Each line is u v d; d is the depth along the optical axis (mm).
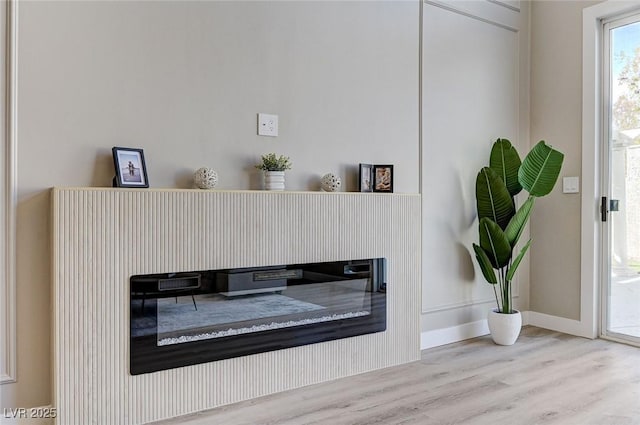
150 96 2238
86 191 1922
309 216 2508
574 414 2158
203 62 2377
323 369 2578
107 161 2135
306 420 2105
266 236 2371
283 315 2451
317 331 2541
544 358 2953
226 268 2256
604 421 2090
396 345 2844
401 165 3088
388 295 2809
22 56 1957
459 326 3375
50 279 2008
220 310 2266
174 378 2146
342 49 2838
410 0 3121
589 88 3395
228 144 2449
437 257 3262
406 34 3105
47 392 2027
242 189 2490
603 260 3402
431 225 3230
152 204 2066
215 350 2242
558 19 3596
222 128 2430
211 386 2240
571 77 3514
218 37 2418
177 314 2154
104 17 2129
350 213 2654
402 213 2867
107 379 1983
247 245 2314
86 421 1941
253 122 2521
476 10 3441
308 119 2709
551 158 3152
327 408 2232
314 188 2732
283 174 2512
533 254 3770
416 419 2107
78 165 2074
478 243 3490
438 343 3256
